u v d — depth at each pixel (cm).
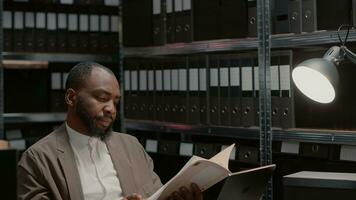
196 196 152
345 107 222
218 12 257
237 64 249
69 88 178
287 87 229
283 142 239
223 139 296
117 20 339
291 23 225
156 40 290
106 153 185
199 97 268
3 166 79
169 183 146
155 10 289
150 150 298
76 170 175
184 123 276
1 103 311
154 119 295
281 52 229
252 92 243
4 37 313
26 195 166
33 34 320
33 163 172
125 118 315
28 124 352
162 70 289
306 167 228
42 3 324
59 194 169
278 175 237
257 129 241
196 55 289
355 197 179
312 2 217
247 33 245
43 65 339
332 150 223
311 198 185
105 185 178
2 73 311
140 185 186
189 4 269
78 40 330
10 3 319
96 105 173
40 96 343
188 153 275
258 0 234
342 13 207
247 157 247
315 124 235
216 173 148
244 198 163
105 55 335
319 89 183
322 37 213
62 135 181
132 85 309
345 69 218
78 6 335
